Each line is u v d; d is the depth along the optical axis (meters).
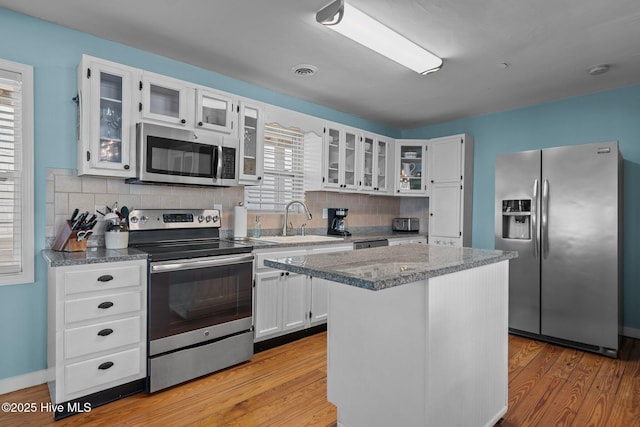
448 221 4.39
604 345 2.88
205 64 2.98
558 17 2.20
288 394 2.25
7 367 2.23
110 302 2.07
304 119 3.58
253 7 2.15
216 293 2.52
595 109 3.56
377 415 1.67
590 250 2.95
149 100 2.52
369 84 3.39
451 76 3.16
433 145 4.54
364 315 1.73
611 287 2.86
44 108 2.35
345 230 4.29
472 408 1.76
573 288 3.03
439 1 2.05
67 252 2.25
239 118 3.02
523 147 4.05
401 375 1.57
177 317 2.32
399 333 1.58
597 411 2.07
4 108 2.22
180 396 2.21
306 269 1.47
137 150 2.49
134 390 2.21
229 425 1.92
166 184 2.81
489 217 4.30
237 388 2.31
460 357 1.67
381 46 2.48
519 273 3.31
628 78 3.18
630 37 2.44
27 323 2.29
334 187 3.89
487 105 4.00
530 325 3.25
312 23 2.33
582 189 2.99
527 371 2.60
